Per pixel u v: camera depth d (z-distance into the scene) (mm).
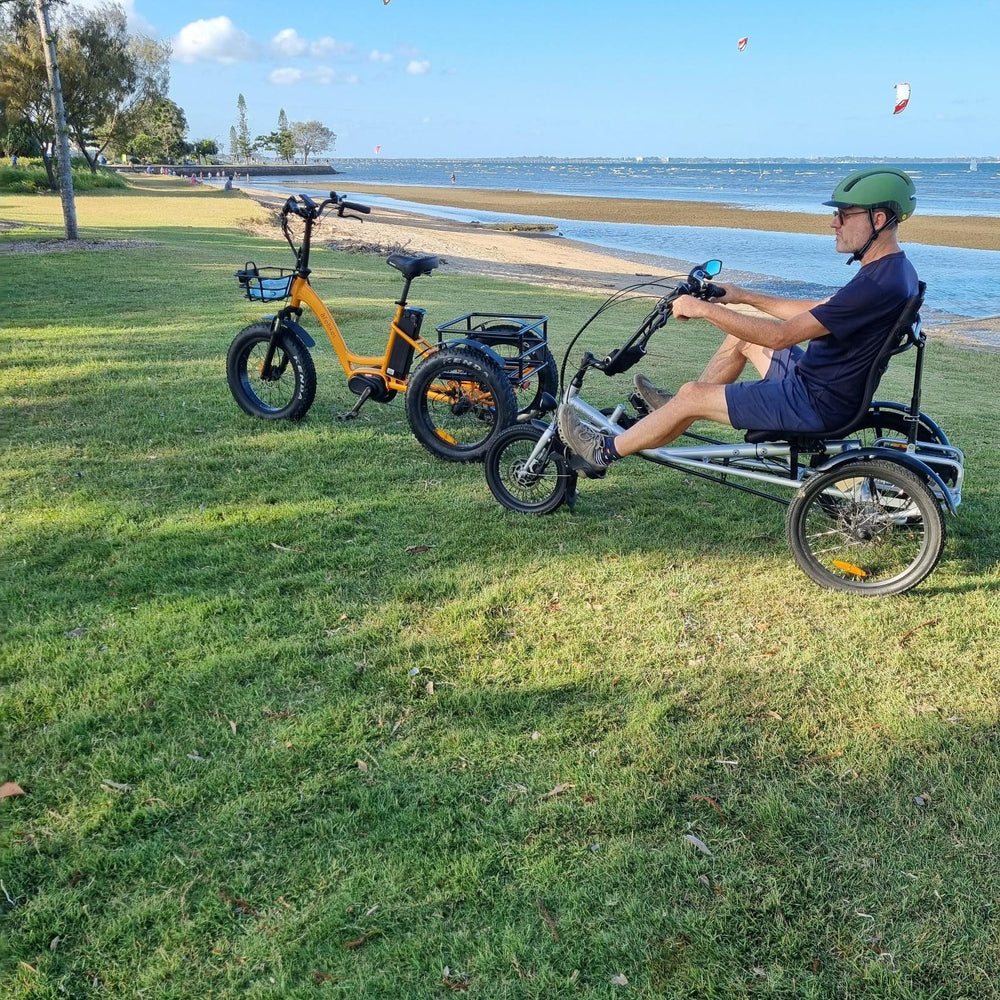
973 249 28906
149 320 9648
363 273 15367
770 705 2977
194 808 2457
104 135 53344
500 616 3531
